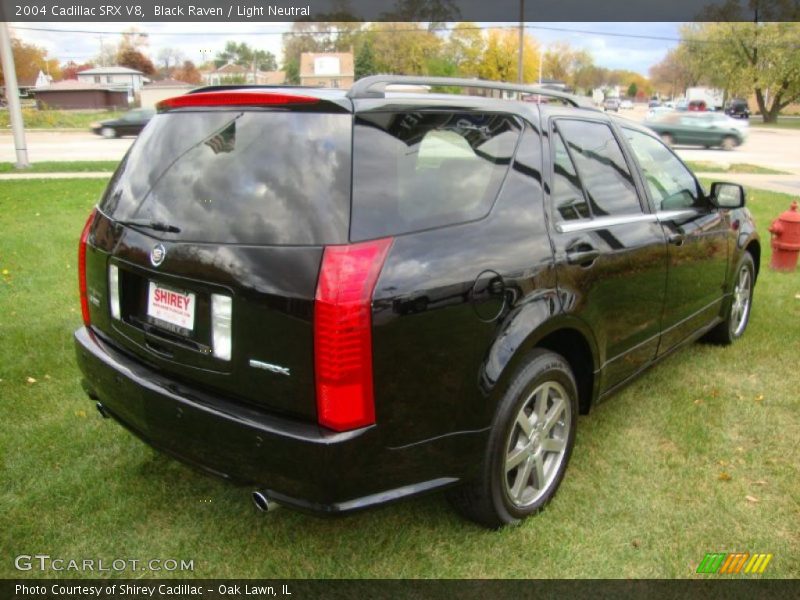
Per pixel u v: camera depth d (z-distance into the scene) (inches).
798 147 1186.6
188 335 94.7
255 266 85.5
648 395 159.0
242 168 92.0
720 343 189.8
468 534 108.3
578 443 137.0
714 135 1082.7
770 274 267.6
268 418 87.2
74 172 642.2
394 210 88.4
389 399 86.1
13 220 360.8
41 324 198.1
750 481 123.8
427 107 99.0
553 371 108.3
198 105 103.5
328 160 87.0
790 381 166.9
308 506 86.7
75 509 113.7
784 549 105.9
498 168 104.7
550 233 107.7
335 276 81.0
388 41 2842.0
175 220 96.0
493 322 95.9
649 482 123.2
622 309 124.8
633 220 130.9
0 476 122.2
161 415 96.9
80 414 145.6
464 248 93.3
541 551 104.7
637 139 147.6
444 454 94.0
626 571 101.0
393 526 110.3
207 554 104.3
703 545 106.7
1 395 153.1
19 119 660.7
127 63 3614.7
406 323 85.5
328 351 81.3
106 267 109.1
